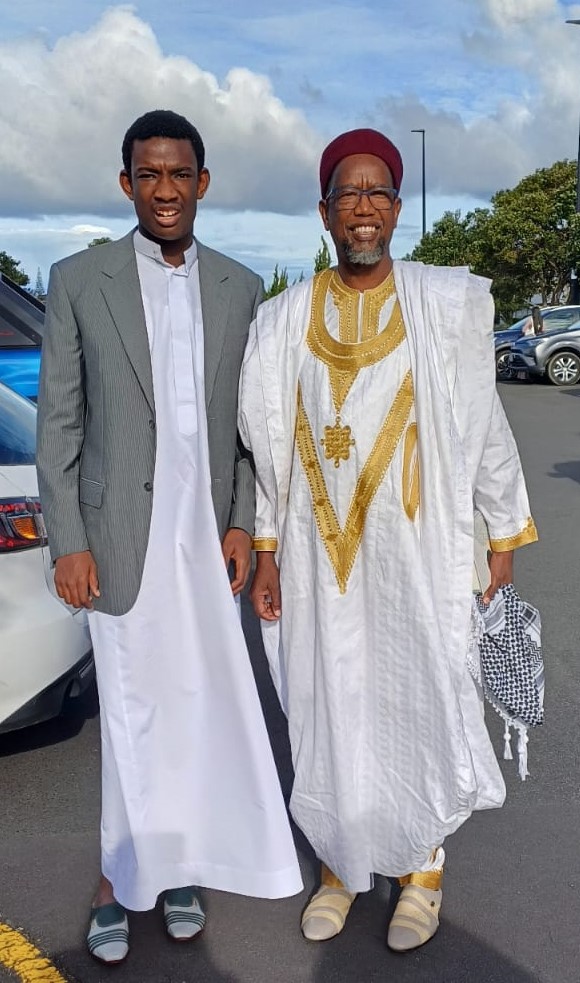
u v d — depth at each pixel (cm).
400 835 268
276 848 265
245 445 272
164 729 266
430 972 264
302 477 267
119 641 260
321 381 259
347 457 257
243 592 595
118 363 251
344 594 263
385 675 264
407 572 256
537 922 284
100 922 274
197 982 261
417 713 261
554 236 3834
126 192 262
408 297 254
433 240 4631
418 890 280
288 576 272
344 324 259
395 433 256
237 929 284
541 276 3984
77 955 272
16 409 406
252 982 261
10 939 278
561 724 412
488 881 303
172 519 258
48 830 335
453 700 256
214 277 264
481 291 253
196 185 255
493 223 3931
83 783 366
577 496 891
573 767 376
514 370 2138
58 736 405
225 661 260
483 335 254
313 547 266
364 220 254
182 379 257
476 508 276
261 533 278
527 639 280
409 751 264
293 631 274
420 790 263
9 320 748
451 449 252
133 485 253
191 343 259
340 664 265
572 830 332
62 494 256
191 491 260
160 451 255
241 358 268
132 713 263
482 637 275
